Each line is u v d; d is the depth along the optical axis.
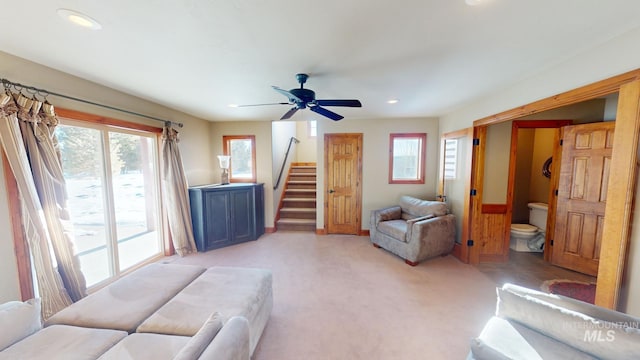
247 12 1.47
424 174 4.87
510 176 3.60
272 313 2.42
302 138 7.96
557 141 3.55
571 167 3.35
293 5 1.40
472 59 2.13
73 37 1.76
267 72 2.42
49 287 2.20
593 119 3.35
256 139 5.13
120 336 1.44
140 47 1.92
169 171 3.79
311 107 2.66
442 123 4.60
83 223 2.81
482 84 2.75
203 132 4.88
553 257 3.58
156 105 3.66
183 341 1.40
